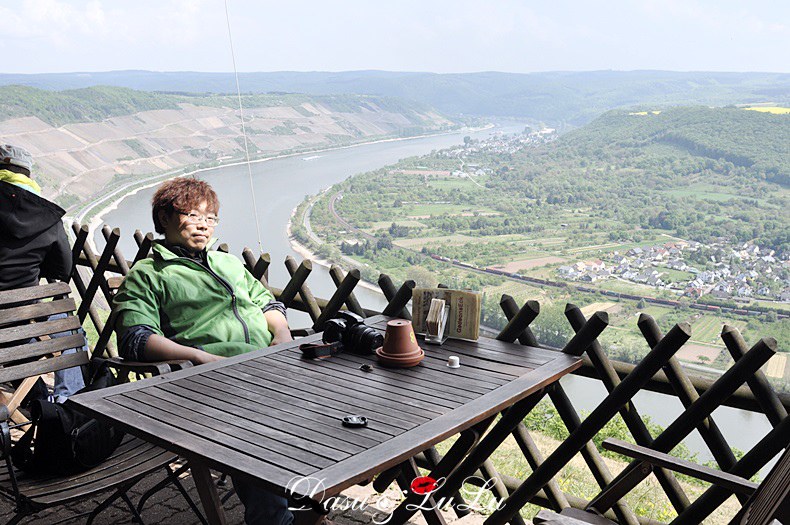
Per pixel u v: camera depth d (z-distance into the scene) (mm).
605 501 2094
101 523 2779
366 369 2203
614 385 2361
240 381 2100
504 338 2549
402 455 1560
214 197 2830
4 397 3012
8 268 3275
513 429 2453
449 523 2881
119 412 1834
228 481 3162
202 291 2705
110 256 4277
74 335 2908
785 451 1614
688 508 2209
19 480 2209
